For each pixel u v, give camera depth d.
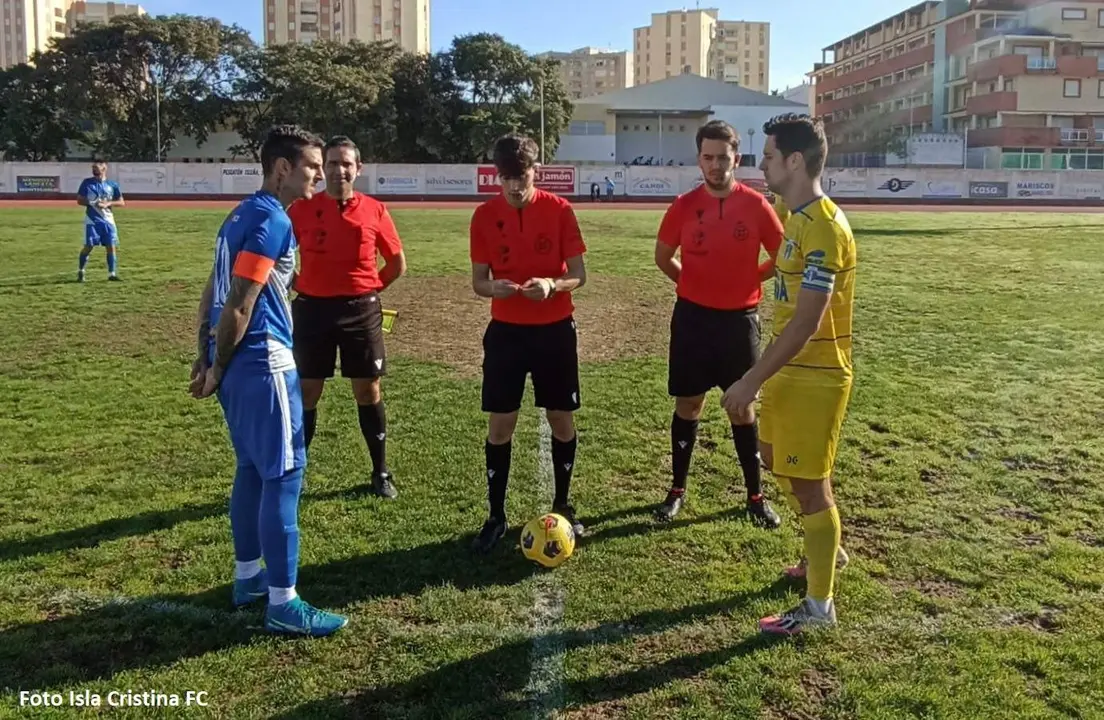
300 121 57.06
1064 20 59.81
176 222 24.62
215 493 5.05
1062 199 43.88
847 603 3.79
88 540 4.41
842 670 3.28
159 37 56.00
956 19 64.44
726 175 4.55
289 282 3.58
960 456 5.75
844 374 3.47
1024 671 3.30
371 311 4.96
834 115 84.25
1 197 39.62
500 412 4.38
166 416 6.58
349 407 6.86
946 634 3.54
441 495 5.04
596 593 3.90
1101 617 3.68
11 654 3.38
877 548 4.40
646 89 74.69
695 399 4.77
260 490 3.72
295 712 3.03
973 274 14.62
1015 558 4.26
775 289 3.62
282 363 3.49
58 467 5.46
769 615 3.69
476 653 3.41
